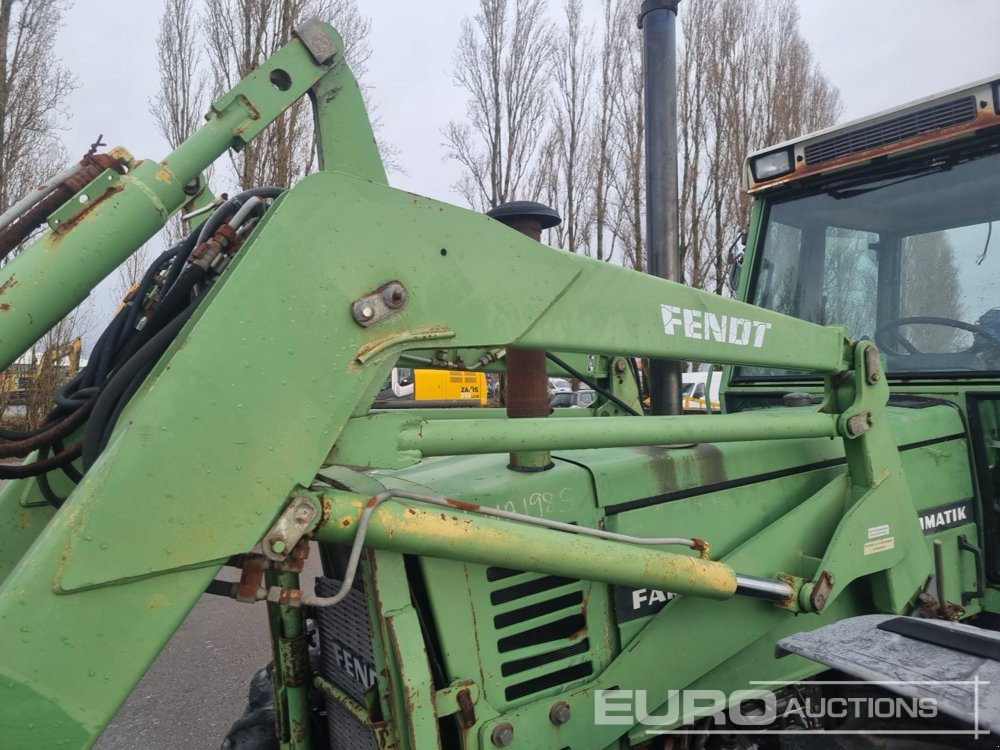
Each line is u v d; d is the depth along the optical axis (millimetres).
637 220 17703
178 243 1827
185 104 13922
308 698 1964
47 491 1708
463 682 1530
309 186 1225
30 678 1005
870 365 2068
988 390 2412
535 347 1483
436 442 1402
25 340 1430
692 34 17859
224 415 1140
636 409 3520
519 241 1449
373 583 1501
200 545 1113
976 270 2488
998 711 1207
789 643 1515
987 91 2316
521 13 17484
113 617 1060
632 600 1783
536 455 1774
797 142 2854
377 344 1276
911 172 2617
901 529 2109
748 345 1835
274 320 1186
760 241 3100
